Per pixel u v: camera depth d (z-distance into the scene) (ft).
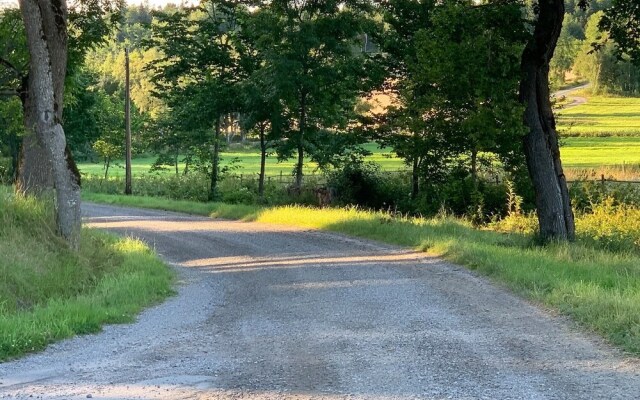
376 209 96.02
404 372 20.67
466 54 54.90
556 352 22.50
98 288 38.42
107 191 150.82
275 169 191.62
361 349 23.90
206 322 30.73
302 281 41.29
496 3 56.59
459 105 75.92
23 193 48.75
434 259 47.62
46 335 26.68
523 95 54.13
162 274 44.34
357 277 41.42
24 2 43.39
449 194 85.40
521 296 33.14
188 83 121.49
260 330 28.19
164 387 19.79
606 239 56.13
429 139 81.97
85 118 173.88
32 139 56.80
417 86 80.12
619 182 89.92
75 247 43.80
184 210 103.40
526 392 18.25
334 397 18.30
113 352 24.82
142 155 292.61
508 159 82.23
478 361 21.67
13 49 67.62
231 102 109.09
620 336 23.43
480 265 41.83
